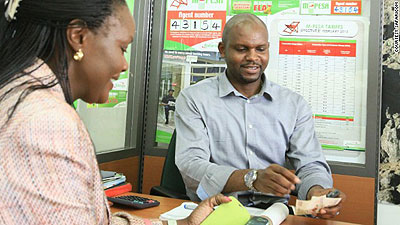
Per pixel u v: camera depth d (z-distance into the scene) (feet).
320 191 4.00
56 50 1.94
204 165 4.53
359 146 7.04
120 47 2.08
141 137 8.20
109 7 1.98
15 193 1.56
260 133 5.34
